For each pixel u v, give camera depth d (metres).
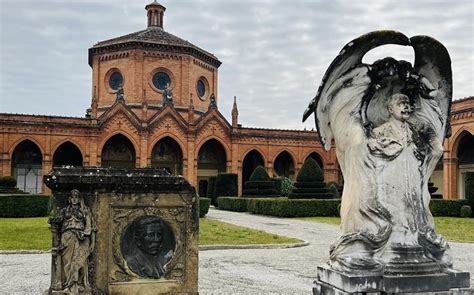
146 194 7.89
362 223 6.27
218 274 12.43
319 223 29.81
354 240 6.18
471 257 15.78
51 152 49.81
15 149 50.88
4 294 9.95
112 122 51.97
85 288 7.28
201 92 60.53
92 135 51.16
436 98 6.82
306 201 35.09
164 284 7.93
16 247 16.84
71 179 7.38
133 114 52.53
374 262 6.00
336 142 6.71
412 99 6.69
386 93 6.74
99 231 7.55
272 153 59.56
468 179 35.31
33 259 14.78
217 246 17.66
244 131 58.38
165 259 8.00
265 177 45.22
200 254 16.25
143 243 7.81
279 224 28.95
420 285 5.91
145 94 55.72
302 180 38.44
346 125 6.56
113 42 56.75
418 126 6.72
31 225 23.88
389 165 6.39
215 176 54.62
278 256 15.98
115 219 7.69
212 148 59.75
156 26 62.62
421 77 6.64
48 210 31.06
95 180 7.52
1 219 28.33
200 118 55.75
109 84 57.12
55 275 7.20
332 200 35.94
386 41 6.39
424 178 6.60
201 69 60.00
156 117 53.59
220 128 57.00
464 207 34.59
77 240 7.24
